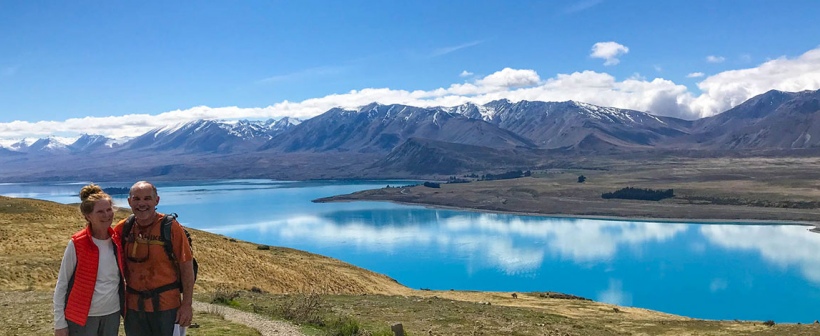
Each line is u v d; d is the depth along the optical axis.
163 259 8.68
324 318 28.84
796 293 130.00
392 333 23.95
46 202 74.69
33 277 39.16
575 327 39.19
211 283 48.94
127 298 8.71
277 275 61.69
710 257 175.62
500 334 32.34
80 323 8.17
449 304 47.41
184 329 9.46
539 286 141.50
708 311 117.56
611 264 167.62
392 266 167.50
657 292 134.38
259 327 20.83
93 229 8.49
